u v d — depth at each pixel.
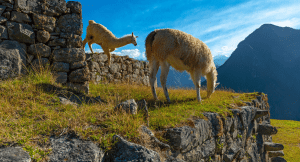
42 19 4.33
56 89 3.89
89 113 2.85
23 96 3.24
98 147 2.06
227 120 4.98
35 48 4.25
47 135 2.14
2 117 2.38
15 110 2.71
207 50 5.60
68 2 4.67
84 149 1.96
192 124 3.59
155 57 5.34
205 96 6.97
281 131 15.02
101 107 3.18
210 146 4.20
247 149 6.46
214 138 4.44
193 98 6.20
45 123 2.37
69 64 4.65
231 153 5.08
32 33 4.22
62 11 4.60
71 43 4.68
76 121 2.47
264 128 7.81
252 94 9.08
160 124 3.38
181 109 4.45
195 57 5.42
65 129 2.27
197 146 3.71
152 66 5.47
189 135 3.33
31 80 3.90
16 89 3.40
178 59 5.35
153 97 5.53
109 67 8.91
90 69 7.79
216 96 7.06
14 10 4.03
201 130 3.77
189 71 5.83
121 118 2.66
